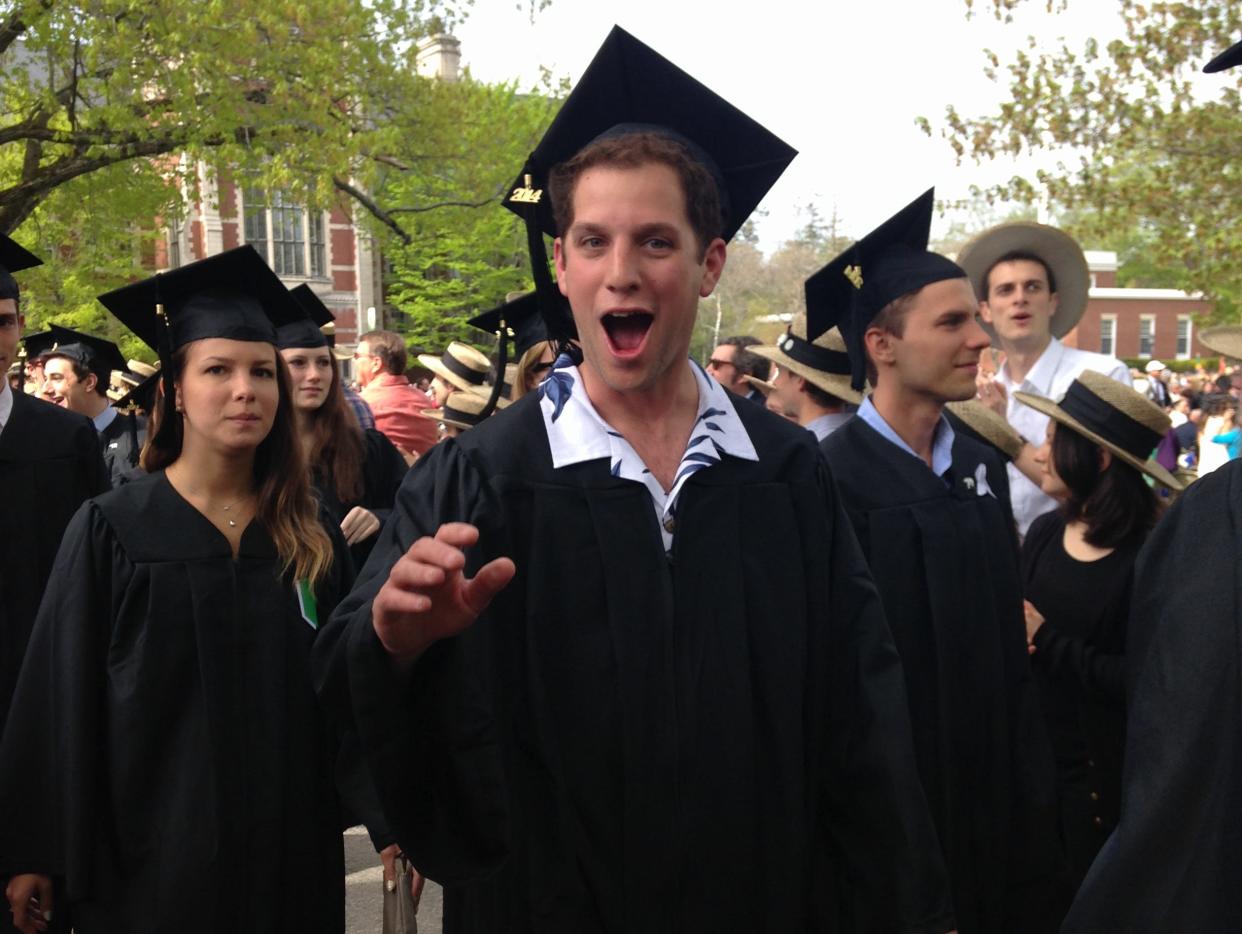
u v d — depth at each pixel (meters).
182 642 2.72
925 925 1.82
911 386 2.87
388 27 17.64
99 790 2.67
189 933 2.57
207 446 2.90
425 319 35.59
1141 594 1.69
